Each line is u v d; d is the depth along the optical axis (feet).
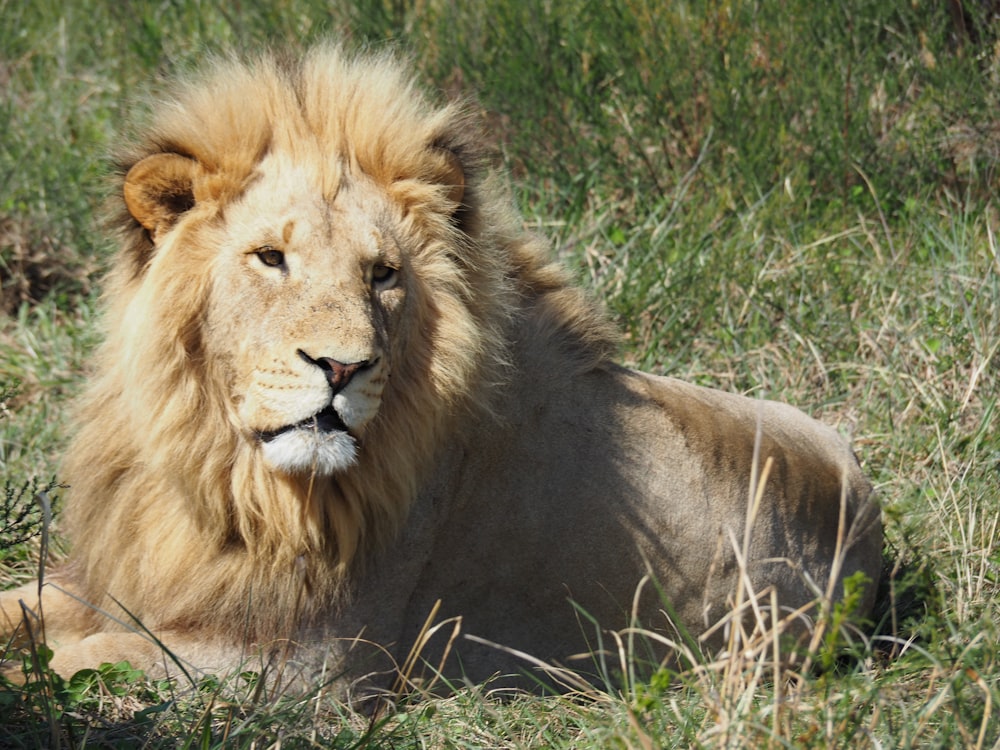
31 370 33.99
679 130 42.45
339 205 19.48
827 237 39.11
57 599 22.58
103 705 19.22
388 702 21.12
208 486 19.80
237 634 20.84
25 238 38.40
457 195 20.92
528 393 22.35
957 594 25.20
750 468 24.47
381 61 21.72
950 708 19.22
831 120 41.96
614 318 25.36
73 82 47.09
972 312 35.06
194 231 19.34
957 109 42.83
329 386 18.19
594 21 44.73
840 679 21.27
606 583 22.99
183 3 50.65
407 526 21.27
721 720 16.98
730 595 24.02
